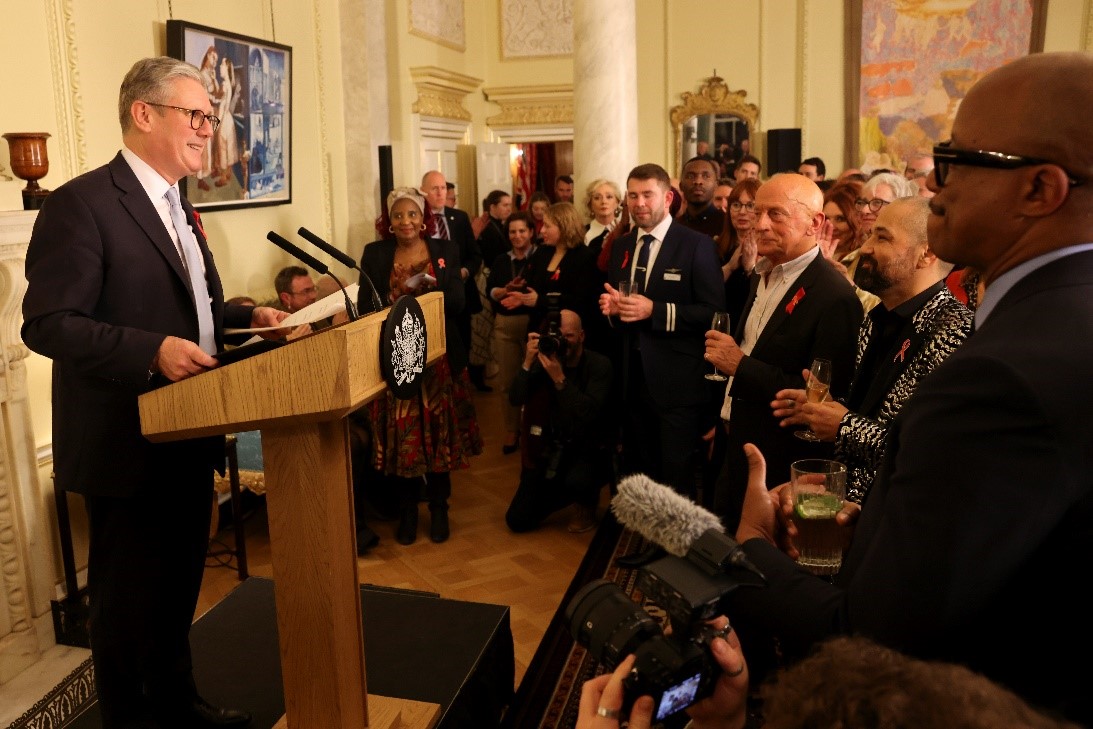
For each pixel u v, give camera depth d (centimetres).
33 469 309
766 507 141
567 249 462
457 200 873
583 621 107
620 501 107
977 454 90
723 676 102
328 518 159
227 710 202
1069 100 97
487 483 487
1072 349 90
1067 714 93
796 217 271
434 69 747
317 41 580
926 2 838
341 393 146
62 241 183
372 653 230
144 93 193
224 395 151
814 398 225
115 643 192
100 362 173
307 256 185
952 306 200
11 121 330
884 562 98
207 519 204
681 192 537
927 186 113
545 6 903
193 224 212
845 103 866
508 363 539
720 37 885
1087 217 99
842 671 63
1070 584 92
